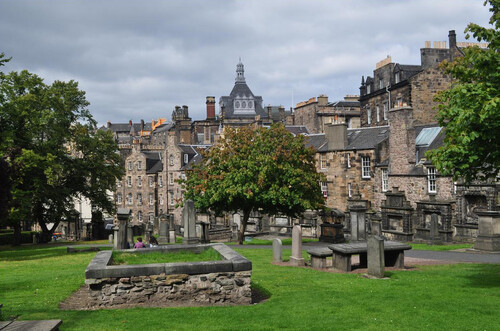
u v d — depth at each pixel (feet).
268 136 124.67
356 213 102.17
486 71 48.24
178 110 414.21
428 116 193.06
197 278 42.19
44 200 167.73
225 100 426.92
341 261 61.87
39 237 180.96
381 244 55.01
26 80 150.20
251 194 114.11
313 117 292.40
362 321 35.76
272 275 57.31
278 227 164.45
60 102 160.04
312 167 130.41
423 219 137.28
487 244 87.71
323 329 33.86
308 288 48.83
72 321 35.91
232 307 40.75
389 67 214.48
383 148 175.01
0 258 100.42
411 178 152.25
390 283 50.83
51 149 156.35
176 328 34.12
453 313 37.81
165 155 298.15
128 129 536.83
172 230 131.13
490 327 34.04
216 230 161.27
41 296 45.80
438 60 198.39
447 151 47.37
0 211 46.06
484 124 45.16
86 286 51.44
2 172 46.21
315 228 150.71
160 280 41.68
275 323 35.32
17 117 134.51
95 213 197.57
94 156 186.50
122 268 41.16
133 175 318.65
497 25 49.52
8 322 30.81
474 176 50.67
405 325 34.71
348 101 301.63
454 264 68.44
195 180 128.06
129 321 35.81
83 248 109.70
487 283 50.65
